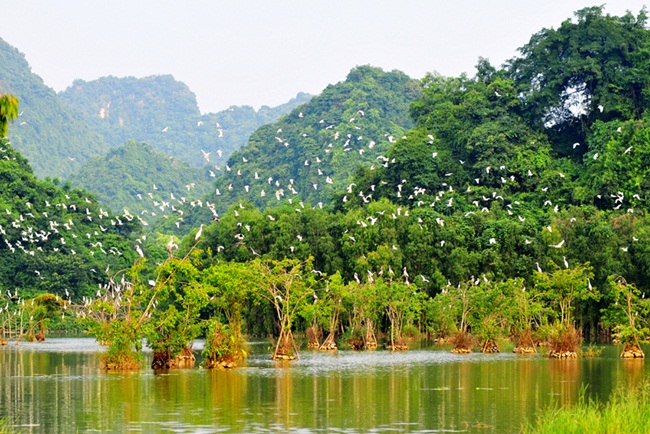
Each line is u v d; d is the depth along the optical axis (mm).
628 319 110375
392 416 57812
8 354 122438
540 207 187750
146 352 125188
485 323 117875
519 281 119438
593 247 149875
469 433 51688
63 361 107438
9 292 197875
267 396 67875
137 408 61812
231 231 175750
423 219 165625
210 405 63062
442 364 96625
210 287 94875
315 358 108875
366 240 161250
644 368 88938
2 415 59250
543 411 59250
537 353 114125
